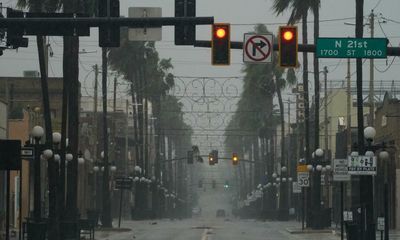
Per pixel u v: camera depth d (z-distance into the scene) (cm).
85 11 7900
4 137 11106
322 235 10712
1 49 5775
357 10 7225
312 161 12106
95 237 10500
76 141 8925
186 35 5162
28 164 12106
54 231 7669
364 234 6988
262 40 5681
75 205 8862
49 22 5150
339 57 5881
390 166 12988
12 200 11781
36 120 12794
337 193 16262
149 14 5188
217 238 10262
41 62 7612
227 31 5478
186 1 5103
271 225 15600
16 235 9900
